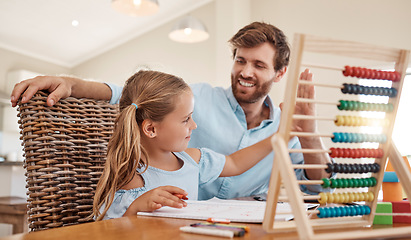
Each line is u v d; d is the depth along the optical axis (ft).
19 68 19.53
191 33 14.14
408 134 11.83
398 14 12.22
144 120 3.47
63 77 3.41
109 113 3.71
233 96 4.92
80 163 3.28
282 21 14.56
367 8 12.85
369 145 11.35
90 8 17.08
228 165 4.15
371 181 2.11
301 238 1.49
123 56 20.12
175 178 3.62
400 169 2.08
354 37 13.03
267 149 4.20
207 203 2.85
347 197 2.05
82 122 3.45
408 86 11.93
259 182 4.86
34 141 3.07
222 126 4.91
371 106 2.03
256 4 15.10
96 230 1.83
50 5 16.46
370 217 2.12
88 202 3.27
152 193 2.58
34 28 18.03
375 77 2.02
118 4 11.83
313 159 4.28
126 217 2.30
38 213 2.99
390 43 12.30
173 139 3.52
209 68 17.39
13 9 16.40
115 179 2.97
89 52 20.97
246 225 2.00
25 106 3.09
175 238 1.63
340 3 13.42
